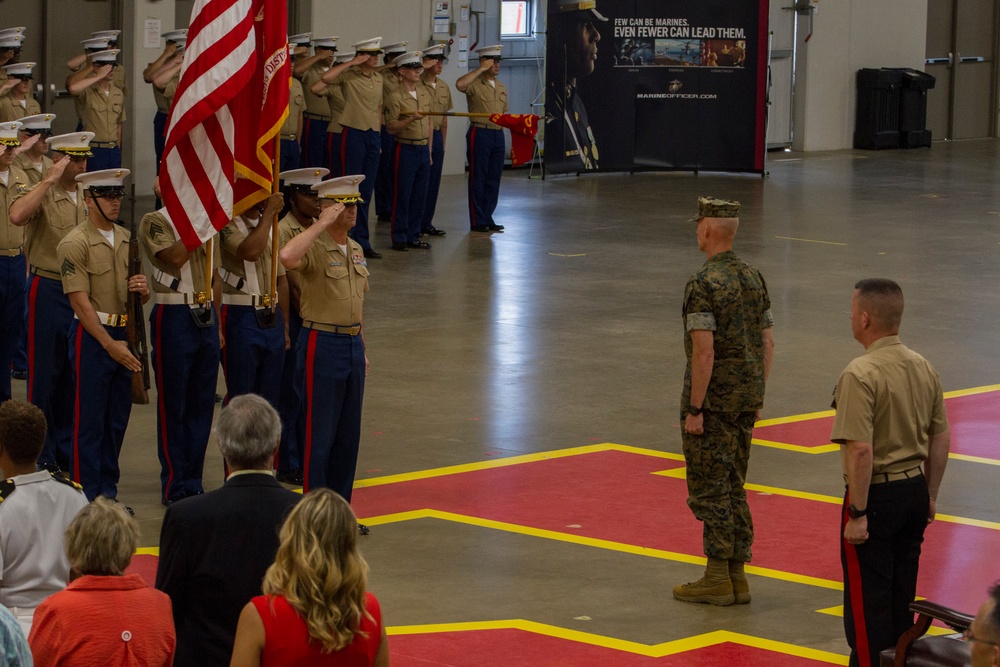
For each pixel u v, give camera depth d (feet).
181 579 18.12
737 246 70.44
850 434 22.13
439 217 78.79
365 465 35.53
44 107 76.07
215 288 32.19
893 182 98.84
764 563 29.27
